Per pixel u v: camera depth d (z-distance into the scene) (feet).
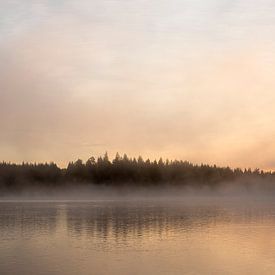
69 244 147.84
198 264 111.96
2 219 245.86
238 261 115.65
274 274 101.40
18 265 111.34
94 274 101.55
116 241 154.71
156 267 108.27
